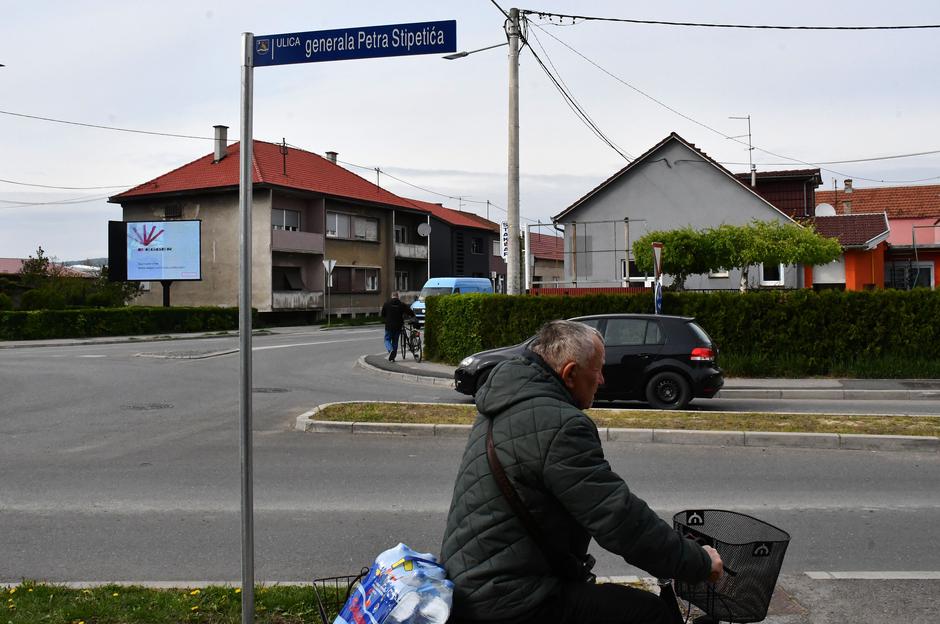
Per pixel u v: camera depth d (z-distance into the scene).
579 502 2.69
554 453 2.73
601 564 5.81
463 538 2.83
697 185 31.45
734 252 24.62
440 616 2.70
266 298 45.06
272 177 46.56
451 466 9.16
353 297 52.34
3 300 34.75
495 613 2.74
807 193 34.28
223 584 5.08
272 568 5.64
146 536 6.42
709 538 3.03
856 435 10.18
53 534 6.47
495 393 2.92
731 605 2.98
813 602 4.98
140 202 49.22
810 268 31.75
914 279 35.94
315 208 49.34
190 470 8.96
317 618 4.40
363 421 11.50
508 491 2.77
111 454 9.90
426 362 22.27
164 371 20.03
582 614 2.85
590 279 32.47
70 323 33.47
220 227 46.81
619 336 14.11
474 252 70.25
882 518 6.95
